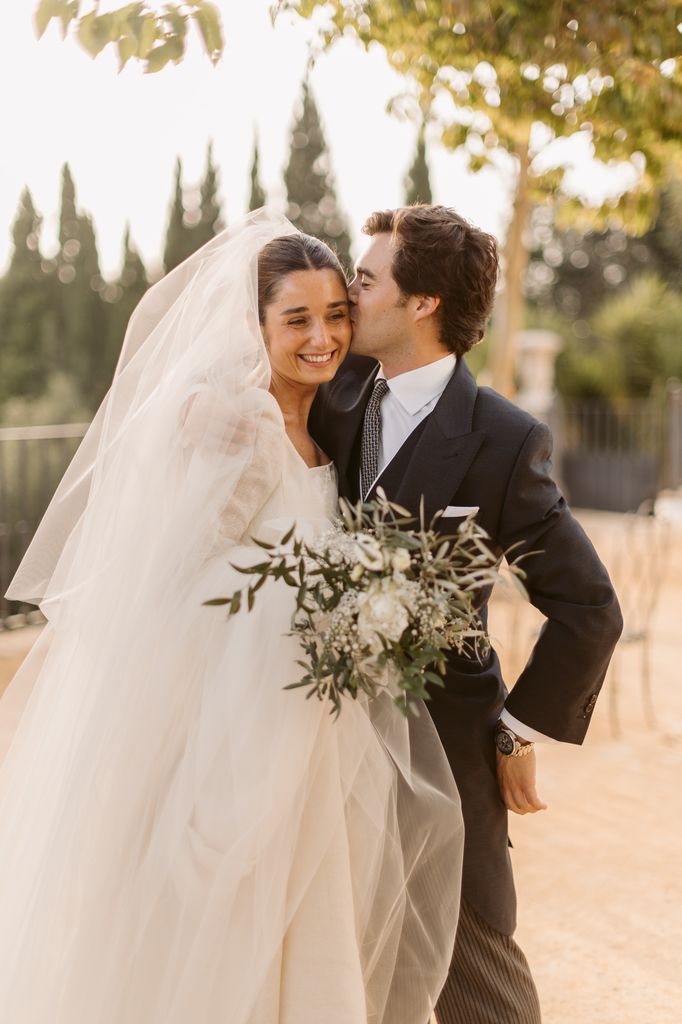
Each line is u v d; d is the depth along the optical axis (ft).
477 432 6.37
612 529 37.93
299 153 72.90
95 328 74.84
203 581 6.03
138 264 73.56
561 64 11.73
